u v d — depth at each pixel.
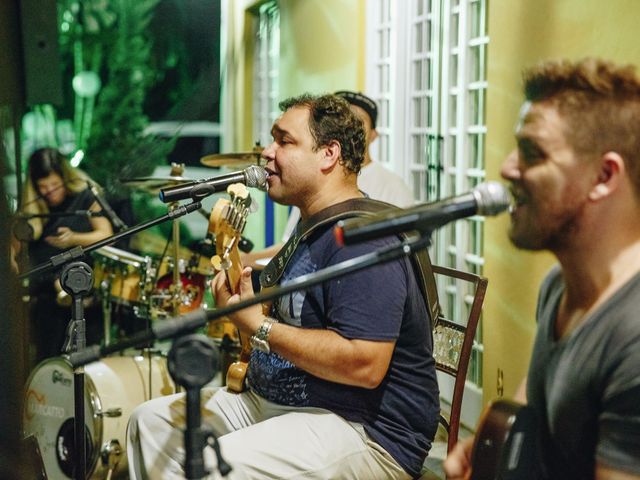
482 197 1.67
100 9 8.74
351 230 1.67
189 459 1.77
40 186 4.75
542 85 1.73
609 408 1.62
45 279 4.57
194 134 8.52
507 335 3.72
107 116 8.61
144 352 3.87
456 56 4.47
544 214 1.70
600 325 1.64
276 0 7.13
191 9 8.62
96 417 3.49
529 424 1.79
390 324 2.36
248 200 2.73
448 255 4.59
